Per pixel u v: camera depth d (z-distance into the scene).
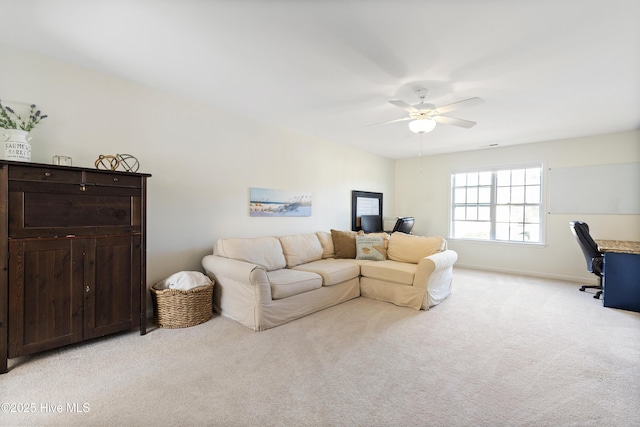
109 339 2.58
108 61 2.54
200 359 2.26
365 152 6.07
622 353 2.40
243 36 2.13
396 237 4.36
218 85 2.99
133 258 2.61
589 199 4.75
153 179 3.12
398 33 2.06
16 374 2.02
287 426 1.58
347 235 4.56
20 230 2.09
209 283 3.08
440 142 5.29
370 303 3.67
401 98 3.24
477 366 2.19
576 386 1.94
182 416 1.64
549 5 1.75
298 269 3.66
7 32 2.13
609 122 4.03
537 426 1.58
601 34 2.03
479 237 5.92
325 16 1.89
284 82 2.89
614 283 3.50
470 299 3.84
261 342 2.56
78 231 2.32
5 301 2.03
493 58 2.37
